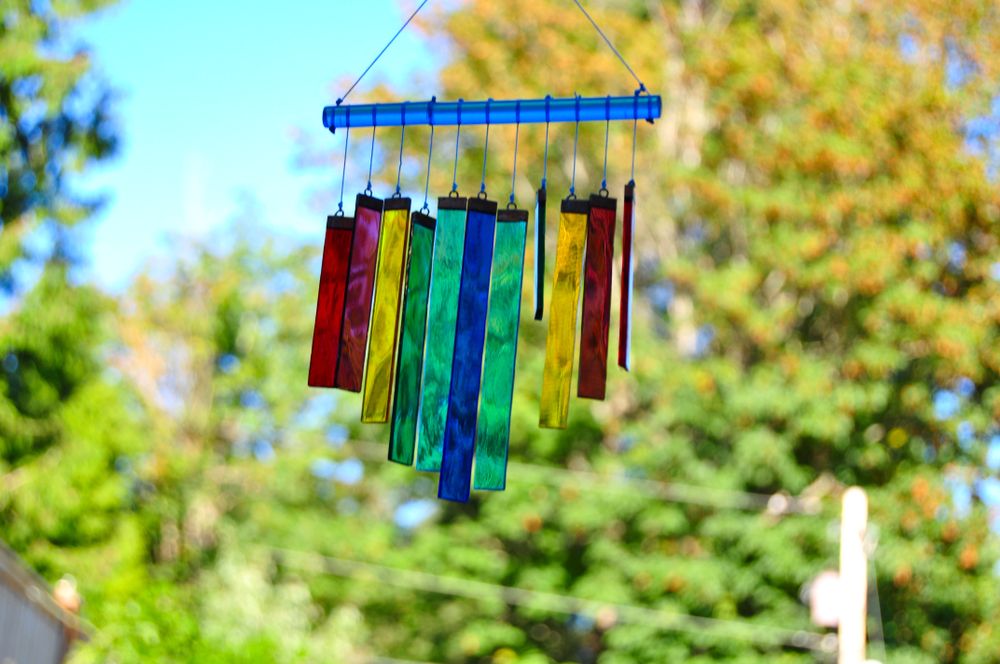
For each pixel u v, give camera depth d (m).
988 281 17.91
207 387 24.30
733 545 18.58
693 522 18.88
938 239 17.75
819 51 18.83
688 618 18.20
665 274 18.73
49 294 20.53
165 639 11.64
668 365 18.52
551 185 20.48
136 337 24.08
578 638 21.17
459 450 4.81
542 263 4.98
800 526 17.89
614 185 20.58
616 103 5.10
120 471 22.39
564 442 20.03
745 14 20.70
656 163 20.19
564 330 4.91
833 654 18.12
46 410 21.08
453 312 4.93
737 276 18.09
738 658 18.05
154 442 22.89
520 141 20.02
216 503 22.98
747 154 18.80
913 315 17.53
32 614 8.18
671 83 20.39
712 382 18.05
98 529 20.92
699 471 18.19
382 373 4.89
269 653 12.67
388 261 4.95
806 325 19.50
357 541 20.97
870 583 18.31
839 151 17.67
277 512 21.97
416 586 20.30
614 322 18.84
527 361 19.84
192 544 22.64
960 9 18.19
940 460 18.16
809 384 17.59
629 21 20.03
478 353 4.88
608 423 19.12
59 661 9.18
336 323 4.97
